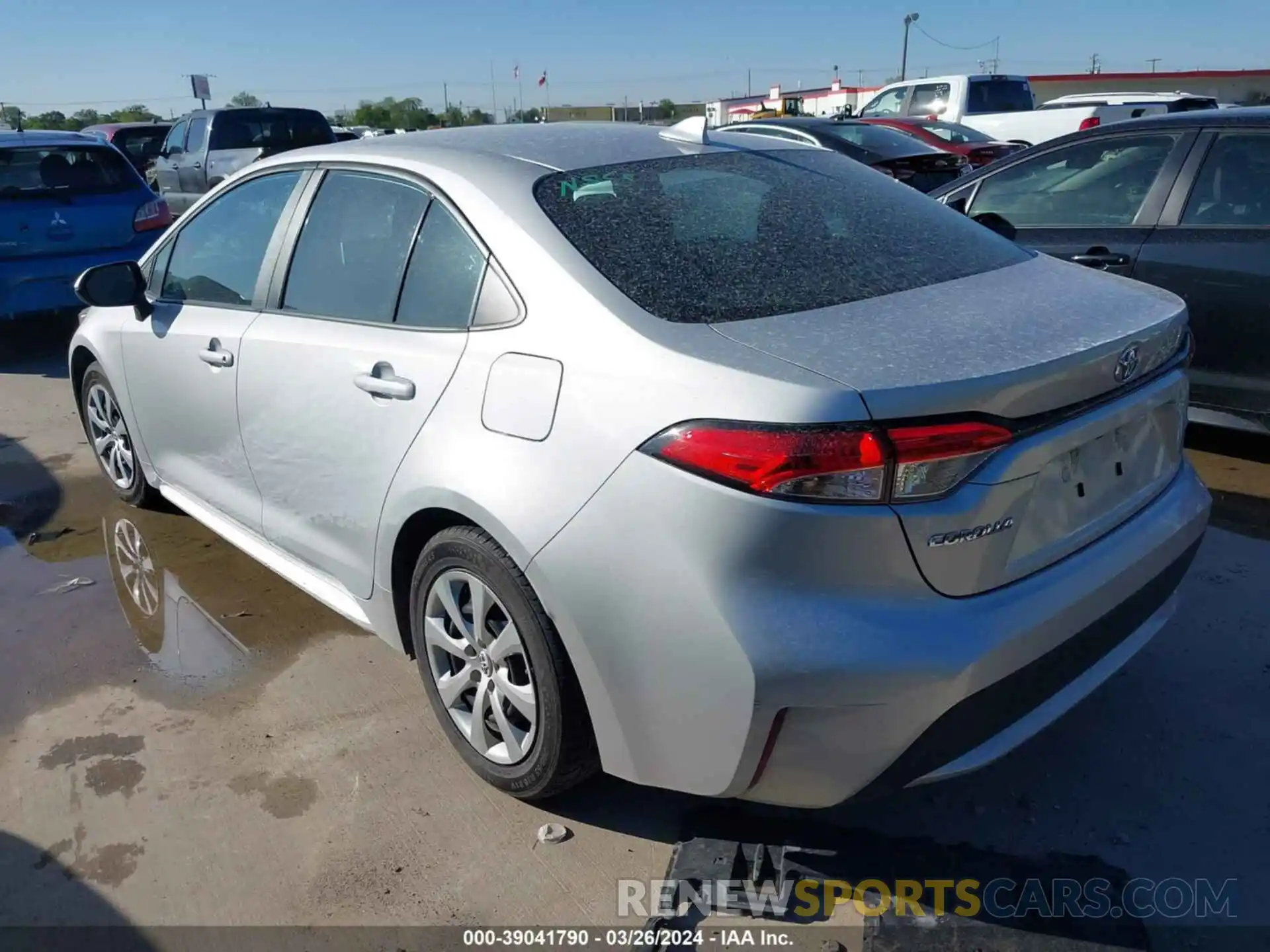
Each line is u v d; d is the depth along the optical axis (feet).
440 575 8.50
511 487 7.40
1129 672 10.27
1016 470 6.62
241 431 10.84
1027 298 7.95
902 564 6.38
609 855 8.09
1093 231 16.14
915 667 6.34
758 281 7.71
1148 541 7.91
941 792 8.66
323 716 9.99
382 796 8.82
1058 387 6.81
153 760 9.39
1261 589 11.80
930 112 53.01
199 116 45.27
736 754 6.64
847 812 8.45
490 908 7.61
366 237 9.48
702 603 6.48
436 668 8.93
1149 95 50.83
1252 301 14.32
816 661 6.31
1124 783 8.70
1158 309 8.14
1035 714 7.34
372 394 8.84
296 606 12.23
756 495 6.28
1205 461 16.02
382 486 8.77
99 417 15.11
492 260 8.15
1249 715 9.52
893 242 8.78
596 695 7.26
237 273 11.22
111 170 25.99
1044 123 48.39
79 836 8.45
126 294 12.28
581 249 7.79
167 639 11.52
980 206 18.07
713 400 6.48
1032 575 7.06
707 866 7.88
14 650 11.37
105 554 13.82
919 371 6.42
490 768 8.57
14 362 25.76
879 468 6.18
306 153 10.79
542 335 7.54
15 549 14.07
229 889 7.85
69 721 10.01
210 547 13.93
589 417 7.02
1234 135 14.83
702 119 10.01
